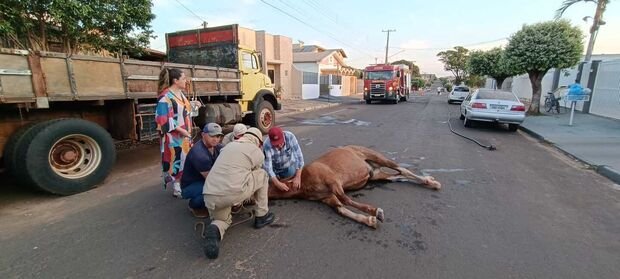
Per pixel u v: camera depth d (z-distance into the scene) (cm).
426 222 369
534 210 406
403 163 629
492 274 272
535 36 1361
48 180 426
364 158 479
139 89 579
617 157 666
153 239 333
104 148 488
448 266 283
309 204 418
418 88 7588
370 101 2548
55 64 441
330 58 3500
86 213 396
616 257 300
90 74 489
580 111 1564
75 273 276
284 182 415
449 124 1231
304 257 299
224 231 319
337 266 284
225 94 834
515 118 1021
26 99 409
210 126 358
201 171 358
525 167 611
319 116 1521
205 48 938
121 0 814
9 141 420
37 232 347
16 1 664
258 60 1011
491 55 2581
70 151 461
